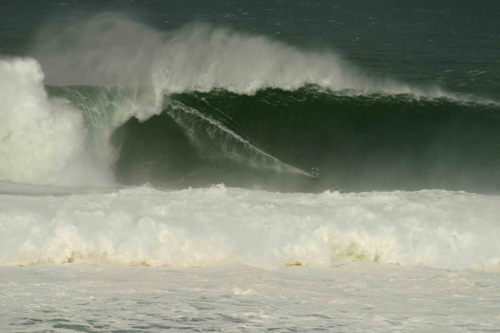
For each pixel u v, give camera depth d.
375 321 25.45
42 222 35.53
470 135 72.88
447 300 28.64
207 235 34.94
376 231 36.38
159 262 33.78
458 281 31.80
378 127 72.81
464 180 65.19
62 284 29.70
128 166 62.22
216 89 72.81
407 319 25.78
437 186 63.44
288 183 62.00
